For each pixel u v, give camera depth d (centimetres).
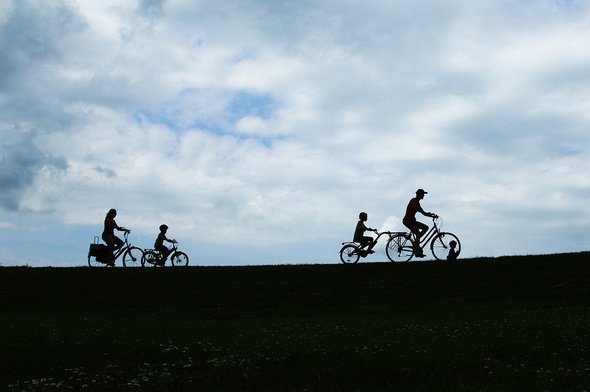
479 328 1819
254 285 3086
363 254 3397
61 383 1309
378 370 1360
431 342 1628
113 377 1388
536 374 1274
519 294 2662
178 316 2591
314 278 3145
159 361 1514
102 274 3422
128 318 2553
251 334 1839
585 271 2888
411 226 3269
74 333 1927
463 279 2928
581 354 1450
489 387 1194
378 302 2677
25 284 3272
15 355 1570
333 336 1761
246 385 1301
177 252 3709
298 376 1348
